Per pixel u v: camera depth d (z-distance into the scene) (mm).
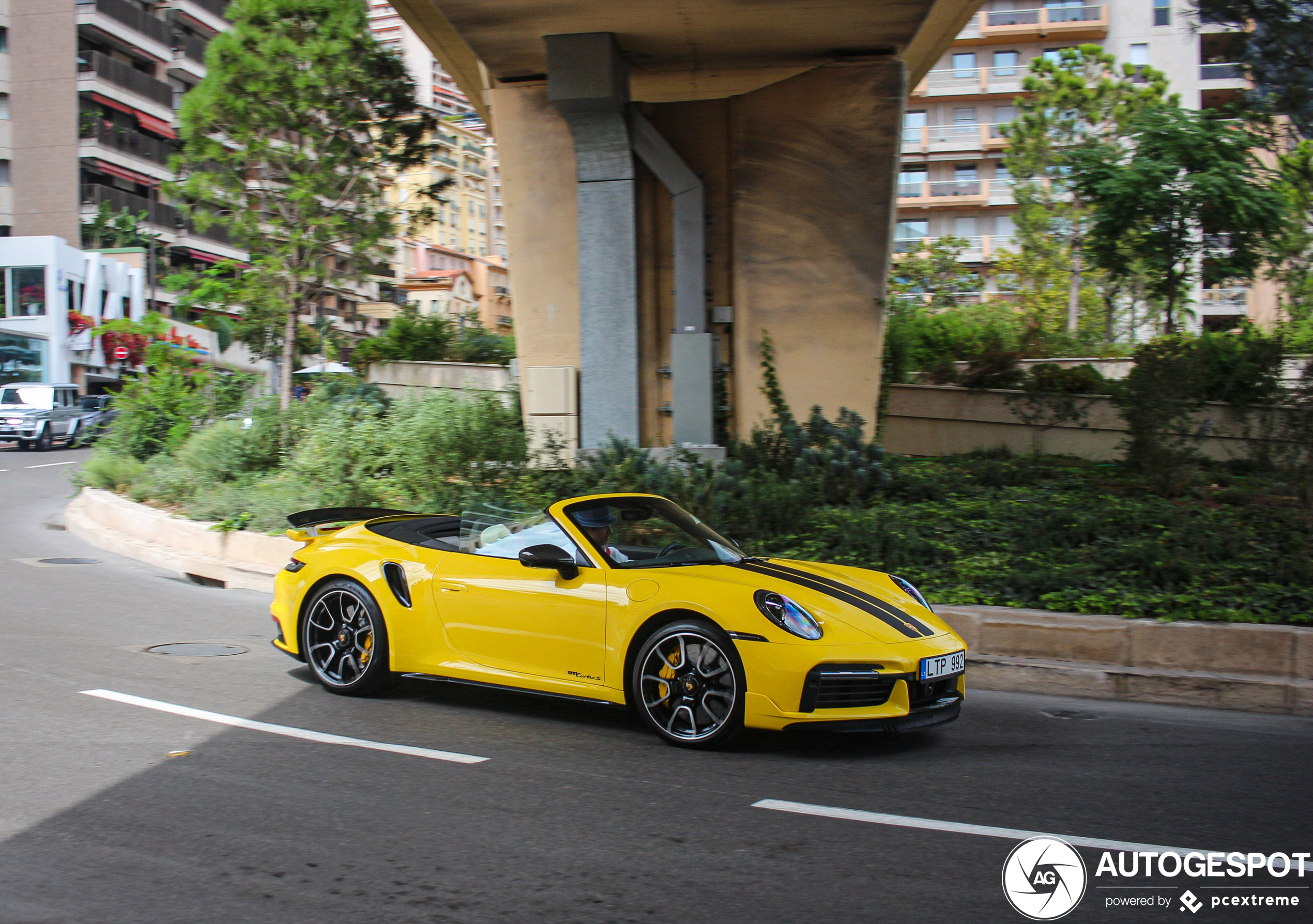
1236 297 39125
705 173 14680
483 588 5695
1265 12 10875
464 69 18297
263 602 9352
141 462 16578
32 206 51594
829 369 14211
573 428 14625
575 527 5719
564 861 3588
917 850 3771
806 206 14164
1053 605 7430
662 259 14789
